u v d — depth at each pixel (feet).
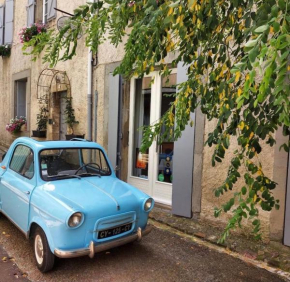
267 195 7.18
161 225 15.64
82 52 24.12
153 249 12.53
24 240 13.01
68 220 9.11
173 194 16.55
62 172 12.07
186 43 6.84
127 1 6.65
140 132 20.61
